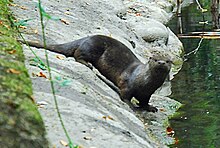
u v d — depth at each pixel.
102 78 13.77
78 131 8.27
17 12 15.77
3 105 5.37
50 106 8.92
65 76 11.28
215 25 25.95
